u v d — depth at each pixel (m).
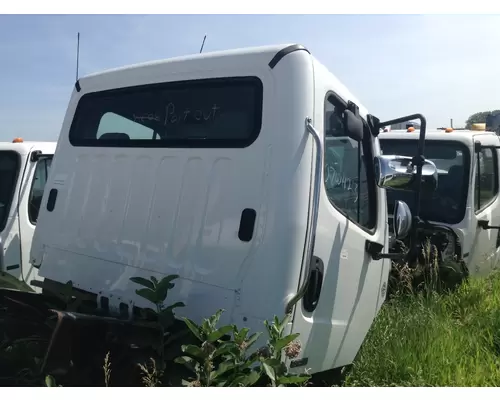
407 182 3.91
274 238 3.10
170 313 3.18
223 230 3.29
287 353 3.04
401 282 6.03
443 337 5.02
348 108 3.87
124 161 3.86
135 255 3.65
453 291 6.43
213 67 3.55
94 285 3.84
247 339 2.93
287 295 3.06
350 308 3.87
